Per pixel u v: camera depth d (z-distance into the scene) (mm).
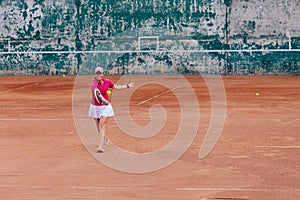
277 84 80062
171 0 96812
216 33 96500
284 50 95625
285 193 23844
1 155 32156
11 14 99125
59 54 99000
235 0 96188
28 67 99000
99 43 98062
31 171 28109
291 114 49125
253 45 96250
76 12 98312
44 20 98938
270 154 31984
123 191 24281
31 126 42906
